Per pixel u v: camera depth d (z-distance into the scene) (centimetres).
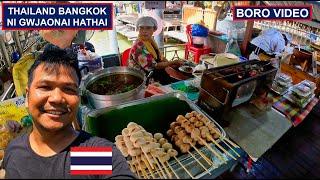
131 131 184
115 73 261
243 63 258
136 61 346
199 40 423
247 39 382
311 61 304
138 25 350
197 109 213
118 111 197
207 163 166
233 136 206
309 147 202
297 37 327
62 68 135
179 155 180
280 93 282
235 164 166
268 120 232
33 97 130
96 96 206
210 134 185
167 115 220
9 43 299
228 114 229
